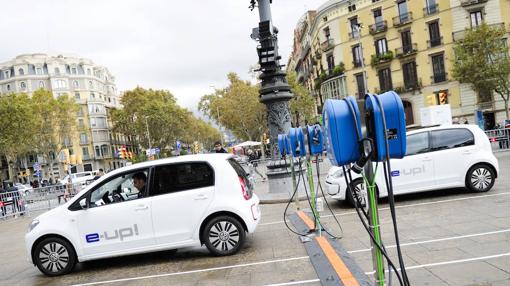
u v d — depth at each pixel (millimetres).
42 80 84500
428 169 9344
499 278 4367
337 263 5391
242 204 6668
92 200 6805
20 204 18766
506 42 38188
